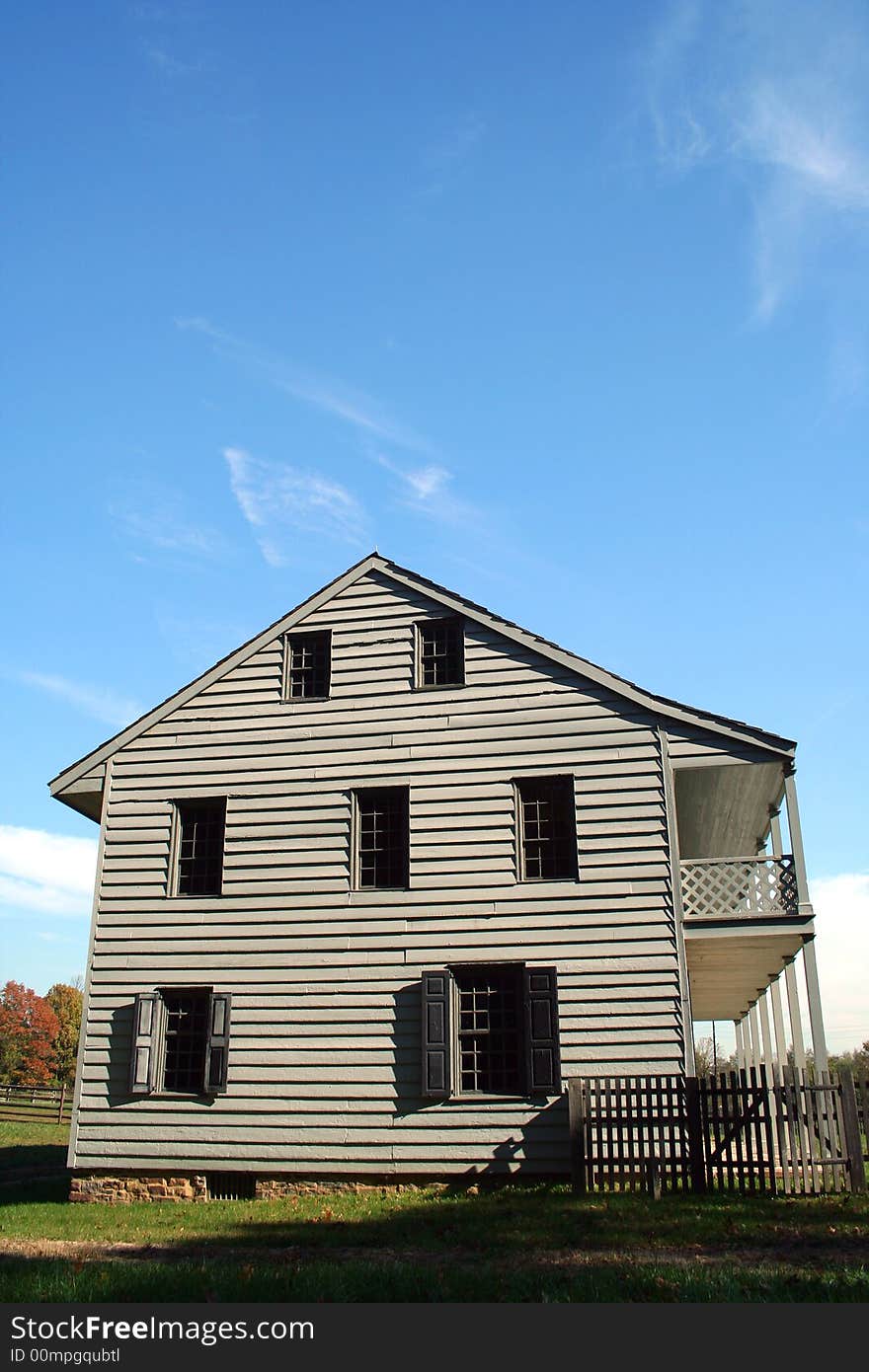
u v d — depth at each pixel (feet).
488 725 62.39
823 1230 39.42
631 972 56.95
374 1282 31.86
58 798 68.95
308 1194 57.52
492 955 58.85
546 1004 56.85
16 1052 261.85
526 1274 33.06
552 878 59.57
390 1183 57.31
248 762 65.21
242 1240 43.86
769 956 65.77
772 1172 47.78
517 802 61.11
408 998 59.41
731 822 77.82
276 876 62.90
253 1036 60.75
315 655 67.15
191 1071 61.87
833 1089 48.21
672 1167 49.55
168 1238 44.91
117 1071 61.93
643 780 59.62
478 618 64.18
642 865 58.39
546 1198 50.16
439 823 61.52
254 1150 59.16
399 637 65.36
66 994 284.00
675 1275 31.50
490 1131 56.54
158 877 64.49
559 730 61.41
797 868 57.88
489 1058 57.93
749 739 59.06
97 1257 40.40
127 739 67.26
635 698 60.75
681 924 57.11
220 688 67.05
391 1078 58.49
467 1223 44.78
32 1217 52.85
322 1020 60.18
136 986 63.10
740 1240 38.32
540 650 62.75
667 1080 54.49
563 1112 55.93
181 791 65.67
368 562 67.26
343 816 63.05
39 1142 101.40
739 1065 112.37
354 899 61.52
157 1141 60.44
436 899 60.34
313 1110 58.95
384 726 63.87
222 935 62.64
